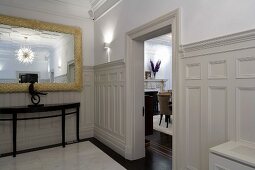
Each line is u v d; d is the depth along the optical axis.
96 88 4.43
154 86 8.28
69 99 4.23
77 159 3.18
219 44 1.80
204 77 1.96
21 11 3.70
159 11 2.52
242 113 1.65
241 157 1.32
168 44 8.52
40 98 3.87
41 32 3.91
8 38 3.60
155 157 3.26
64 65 4.16
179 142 2.22
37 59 3.88
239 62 1.67
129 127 3.18
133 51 3.14
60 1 4.02
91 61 4.54
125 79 3.26
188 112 2.15
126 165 2.95
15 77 3.64
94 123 4.53
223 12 1.78
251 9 1.58
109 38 3.81
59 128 4.10
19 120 3.65
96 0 4.02
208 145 1.93
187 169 2.15
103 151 3.56
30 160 3.14
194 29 2.05
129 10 3.17
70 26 4.19
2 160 3.14
